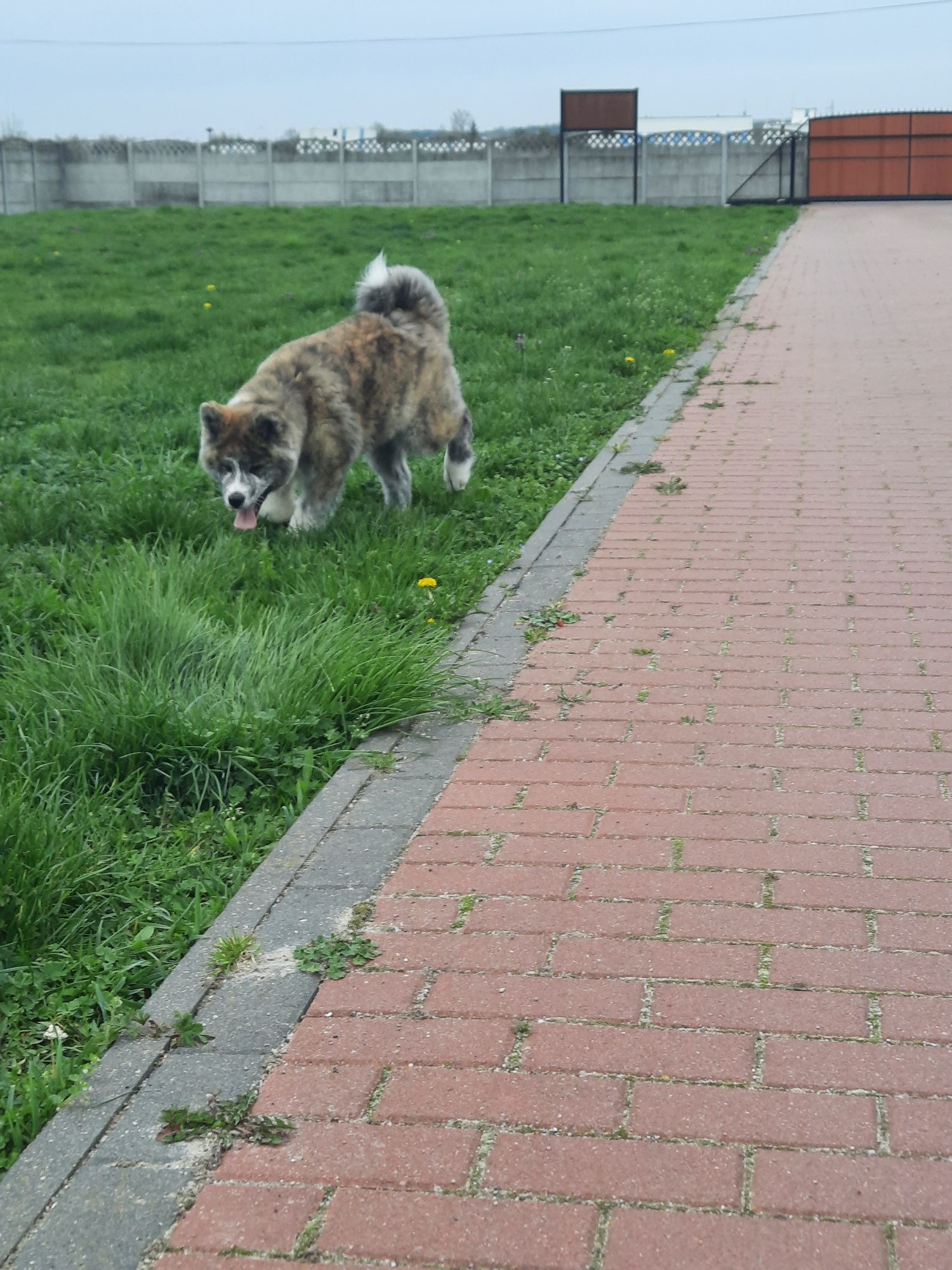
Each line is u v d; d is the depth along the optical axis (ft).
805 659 15.60
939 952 9.72
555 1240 7.22
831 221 93.25
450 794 12.71
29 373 38.40
